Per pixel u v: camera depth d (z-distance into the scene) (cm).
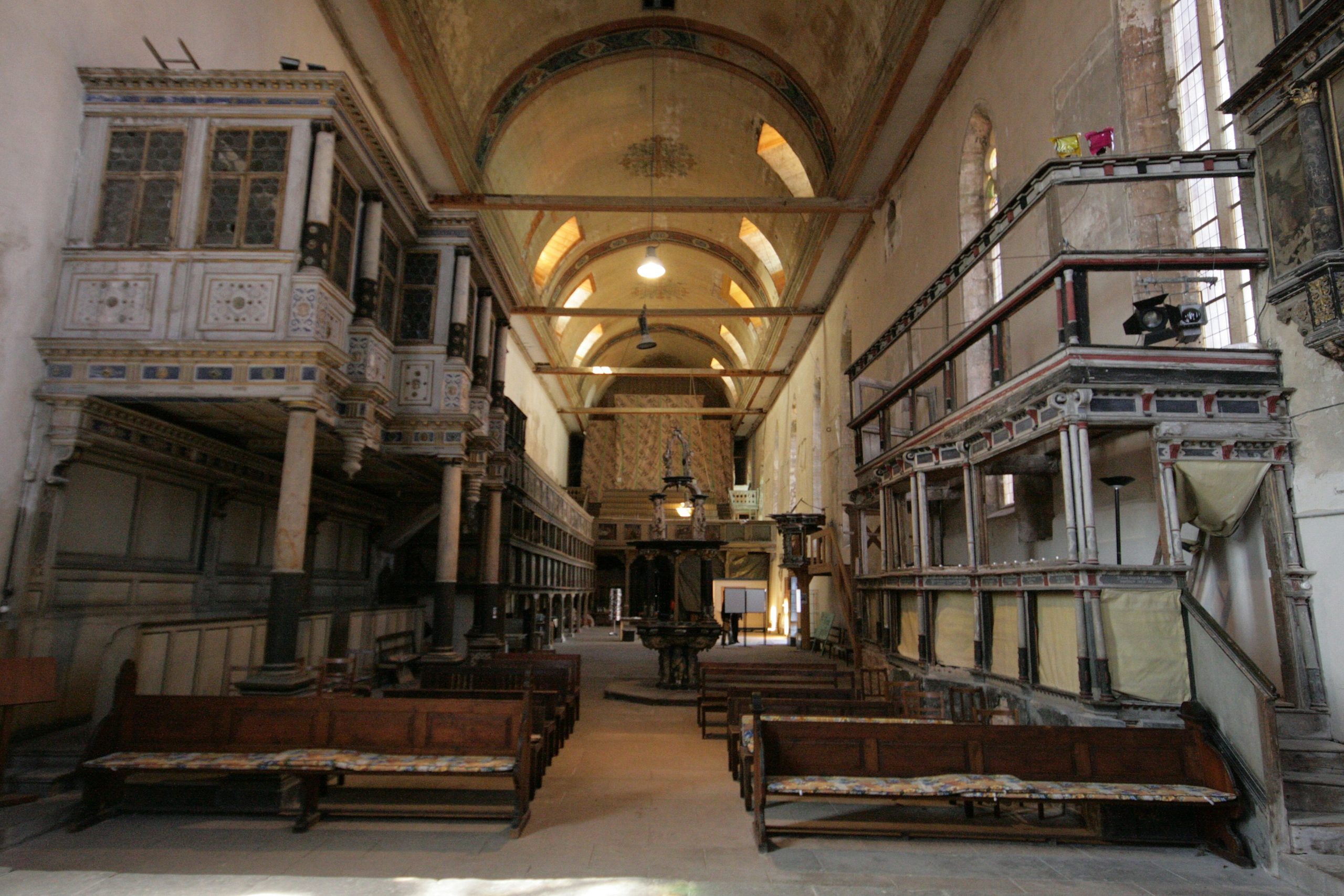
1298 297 634
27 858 507
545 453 3228
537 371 2798
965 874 505
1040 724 728
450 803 646
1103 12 892
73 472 782
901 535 1273
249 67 1021
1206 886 490
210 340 747
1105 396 698
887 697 965
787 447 3197
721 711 1062
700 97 2031
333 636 1154
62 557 771
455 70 1517
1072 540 691
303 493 746
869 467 1301
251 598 1134
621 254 2938
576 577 3128
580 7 1730
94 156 774
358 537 1518
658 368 4144
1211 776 559
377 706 623
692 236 2838
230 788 605
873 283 1823
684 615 1410
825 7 1505
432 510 1587
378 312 967
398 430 1041
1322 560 638
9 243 692
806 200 1723
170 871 487
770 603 3447
